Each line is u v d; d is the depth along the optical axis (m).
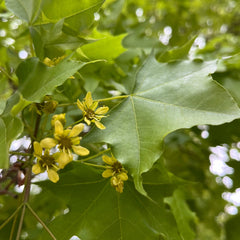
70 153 0.10
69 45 0.11
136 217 0.12
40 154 0.10
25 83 0.09
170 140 0.21
